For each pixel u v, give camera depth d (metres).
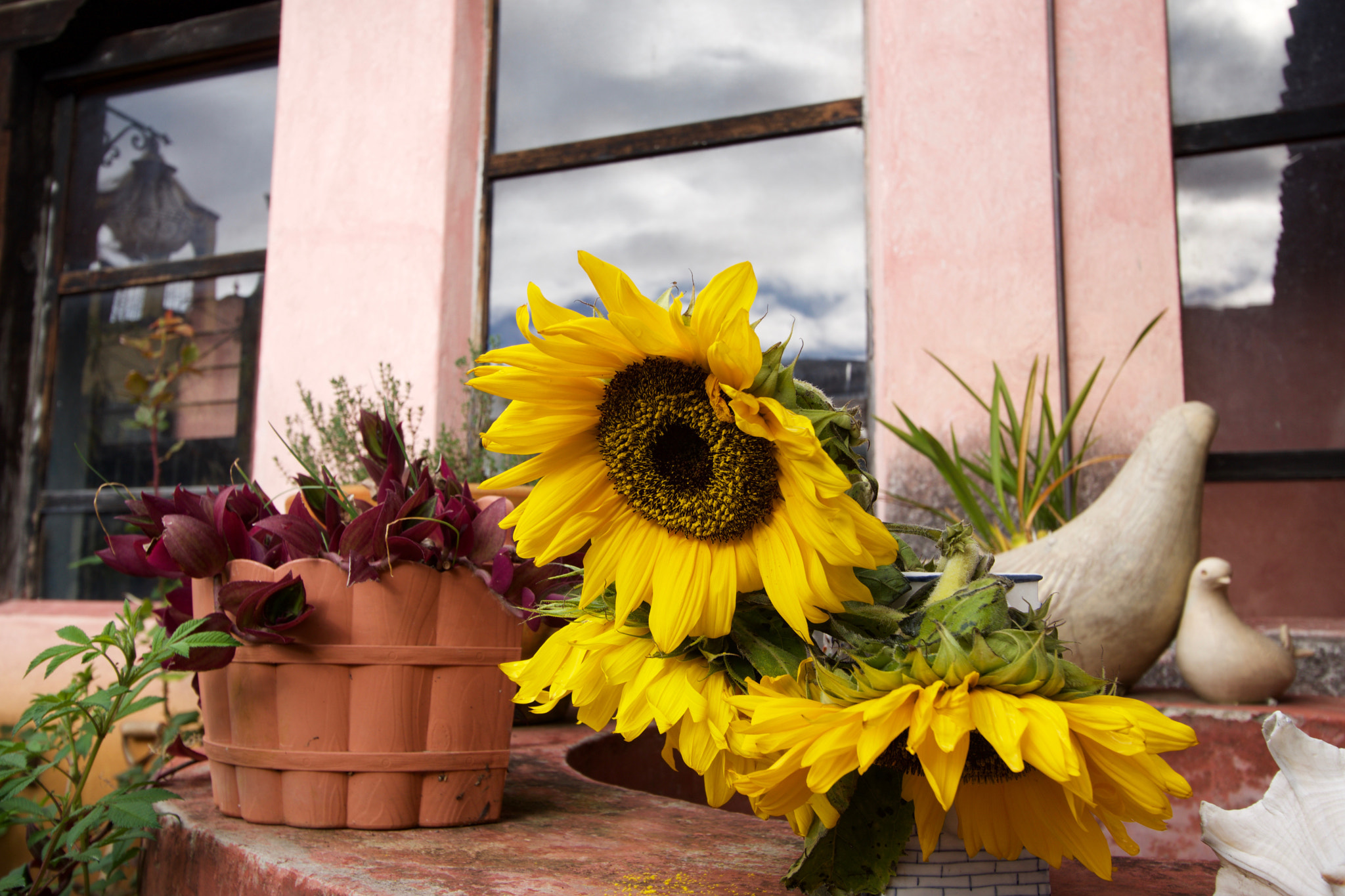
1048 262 2.15
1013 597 0.58
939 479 2.17
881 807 0.50
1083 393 1.88
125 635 0.92
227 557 0.80
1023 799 0.49
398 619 0.77
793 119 2.67
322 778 0.77
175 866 0.80
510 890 0.60
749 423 0.50
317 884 0.61
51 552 3.39
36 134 3.59
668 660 0.55
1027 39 2.24
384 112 2.83
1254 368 2.24
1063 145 2.21
